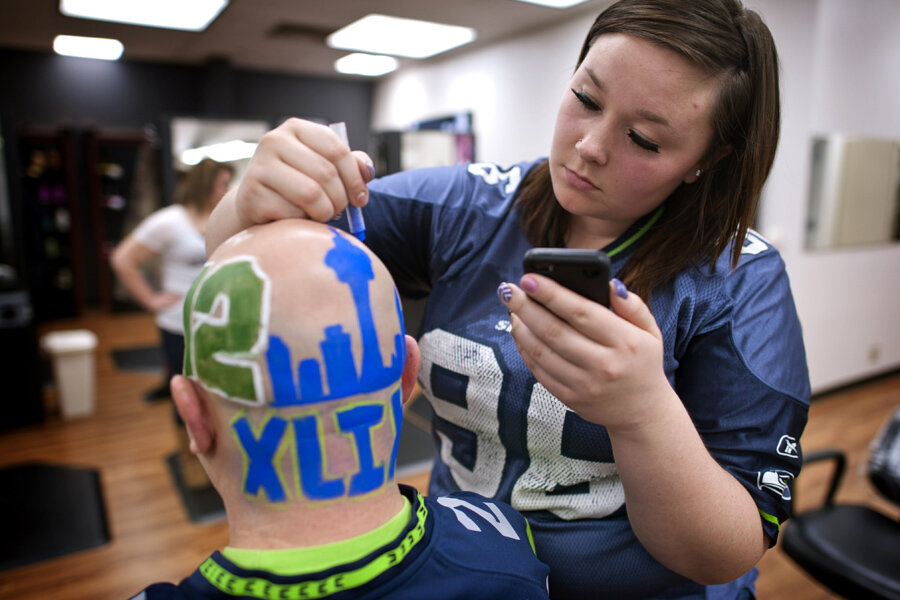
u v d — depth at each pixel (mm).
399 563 484
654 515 514
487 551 548
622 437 477
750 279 649
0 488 2473
